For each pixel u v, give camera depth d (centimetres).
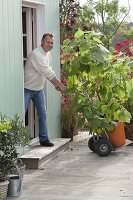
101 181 557
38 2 714
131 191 516
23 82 651
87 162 659
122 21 1023
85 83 659
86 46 630
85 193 510
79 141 826
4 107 594
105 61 637
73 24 901
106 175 585
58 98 816
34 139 719
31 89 675
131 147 767
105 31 1010
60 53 831
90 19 1007
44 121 695
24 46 723
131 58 667
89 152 729
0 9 585
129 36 994
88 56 629
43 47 673
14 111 623
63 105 831
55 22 802
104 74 644
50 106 774
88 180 562
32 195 505
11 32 614
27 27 720
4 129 489
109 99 654
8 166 495
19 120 586
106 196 498
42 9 738
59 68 825
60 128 827
